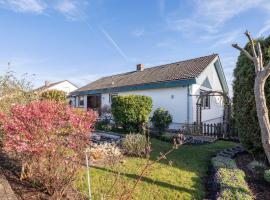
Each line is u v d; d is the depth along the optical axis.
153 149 8.46
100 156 6.36
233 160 6.61
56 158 3.91
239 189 4.31
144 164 6.20
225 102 13.19
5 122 4.29
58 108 4.44
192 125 12.54
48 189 3.95
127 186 4.05
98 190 4.36
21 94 8.47
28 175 4.45
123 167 5.79
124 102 12.18
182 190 4.68
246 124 6.63
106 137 10.46
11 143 3.88
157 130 11.75
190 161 6.94
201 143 10.30
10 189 3.99
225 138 11.89
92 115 4.73
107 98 20.70
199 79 14.66
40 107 4.25
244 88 6.66
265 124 4.72
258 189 4.72
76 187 4.50
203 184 5.14
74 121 4.13
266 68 4.70
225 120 12.90
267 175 5.00
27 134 3.78
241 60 6.99
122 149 7.50
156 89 15.69
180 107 14.22
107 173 5.27
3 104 7.29
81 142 4.13
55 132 3.99
